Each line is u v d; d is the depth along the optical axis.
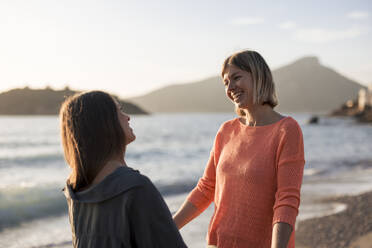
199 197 1.84
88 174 1.10
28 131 54.84
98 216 1.05
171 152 23.30
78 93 1.20
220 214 1.66
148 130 58.56
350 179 11.70
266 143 1.60
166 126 77.12
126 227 1.01
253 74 1.64
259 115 1.70
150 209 1.02
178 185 10.74
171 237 1.03
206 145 29.41
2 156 19.08
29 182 11.20
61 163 17.06
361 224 6.34
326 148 25.94
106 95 1.16
